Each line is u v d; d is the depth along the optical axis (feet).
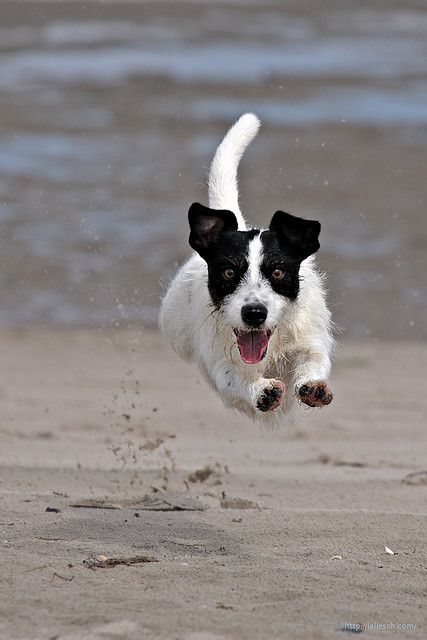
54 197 77.46
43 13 148.66
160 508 29.71
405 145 92.89
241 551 26.21
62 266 65.82
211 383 28.66
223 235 26.71
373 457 38.04
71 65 119.96
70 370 51.60
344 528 28.12
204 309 27.53
